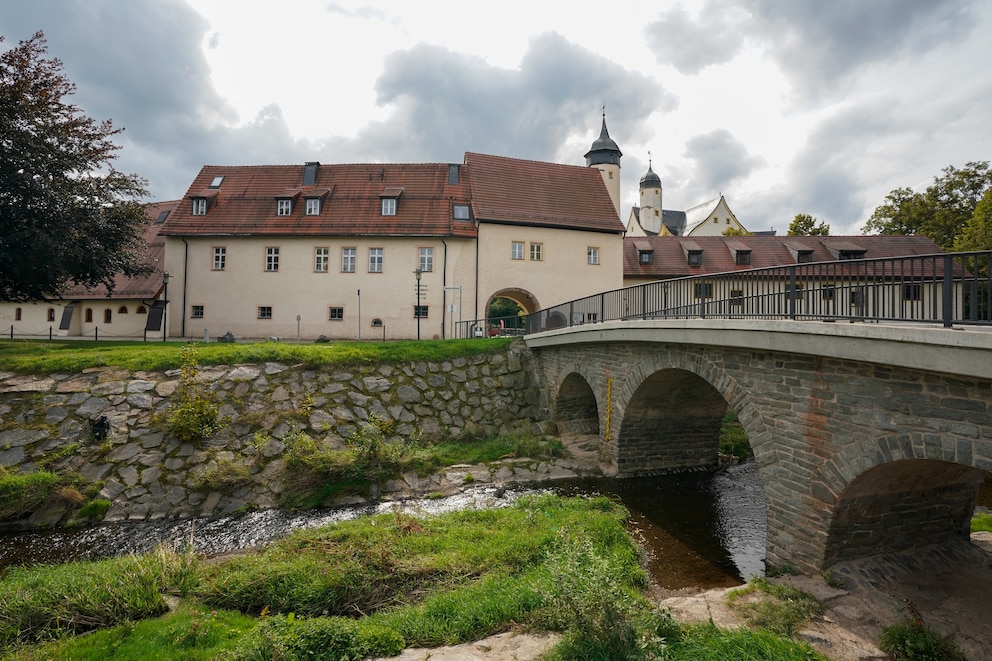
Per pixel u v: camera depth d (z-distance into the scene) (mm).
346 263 31859
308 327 31547
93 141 22625
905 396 6262
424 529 9930
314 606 7305
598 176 37281
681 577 9094
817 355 7281
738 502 13281
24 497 11906
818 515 7578
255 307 31516
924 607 6824
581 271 33938
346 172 35344
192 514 12484
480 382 20328
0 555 10453
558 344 18422
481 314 31984
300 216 32531
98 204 22078
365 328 31578
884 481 7320
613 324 13789
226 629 6219
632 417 14953
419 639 6141
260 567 7965
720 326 9258
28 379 15227
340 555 8516
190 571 7930
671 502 13227
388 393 18281
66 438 13781
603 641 5191
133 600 6797
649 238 39312
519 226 32906
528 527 10344
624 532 10586
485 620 6477
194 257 31750
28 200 19453
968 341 5137
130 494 12703
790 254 37625
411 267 31781
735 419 21047
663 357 12023
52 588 6938
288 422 15477
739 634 5934
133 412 14781
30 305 35156
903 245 37031
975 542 8664
